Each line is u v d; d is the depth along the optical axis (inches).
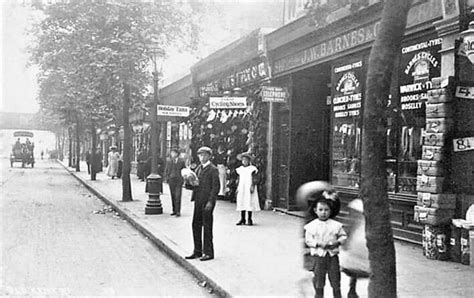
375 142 198.7
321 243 242.8
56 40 765.3
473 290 283.0
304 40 572.1
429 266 342.0
